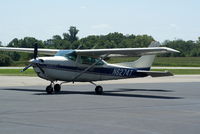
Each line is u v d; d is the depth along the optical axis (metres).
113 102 16.16
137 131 9.80
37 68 19.00
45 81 30.28
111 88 24.84
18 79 32.06
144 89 24.20
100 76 20.91
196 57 108.00
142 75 22.22
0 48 23.89
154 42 21.42
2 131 9.64
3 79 31.80
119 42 128.88
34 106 14.41
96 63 20.67
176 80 35.06
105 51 19.66
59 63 19.45
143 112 13.20
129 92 21.81
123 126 10.45
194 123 11.04
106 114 12.61
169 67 67.75
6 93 19.84
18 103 15.34
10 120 11.21
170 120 11.53
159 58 102.25
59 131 9.70
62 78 19.77
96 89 20.36
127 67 21.78
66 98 17.59
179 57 107.69
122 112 13.13
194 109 14.22
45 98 17.42
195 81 33.62
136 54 20.28
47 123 10.80
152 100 17.23
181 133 9.61
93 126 10.41
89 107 14.36
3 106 14.33
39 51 22.98
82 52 19.91
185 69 60.38
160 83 30.66
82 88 24.27
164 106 15.02
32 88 23.50
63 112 12.95
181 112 13.34
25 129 9.91
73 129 9.98
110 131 9.77
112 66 21.23
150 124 10.80
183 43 128.50
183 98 18.39
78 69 20.12
